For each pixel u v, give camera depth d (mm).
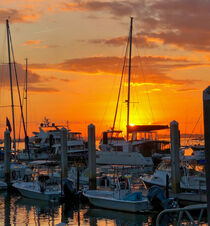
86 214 29922
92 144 36938
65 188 34375
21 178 44250
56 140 74438
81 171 43781
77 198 34094
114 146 64375
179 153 35062
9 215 30234
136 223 27016
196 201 30547
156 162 59688
